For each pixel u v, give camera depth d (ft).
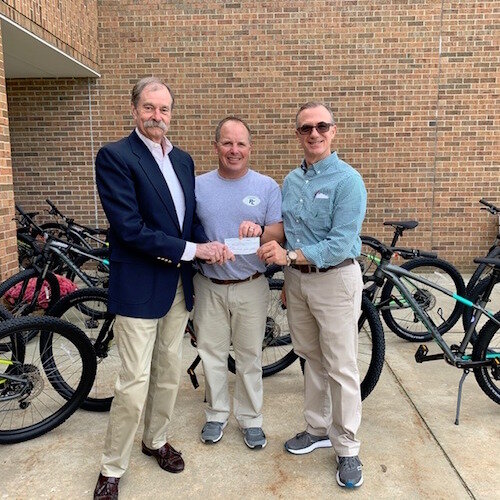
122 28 19.79
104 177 6.32
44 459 7.73
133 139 6.62
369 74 19.85
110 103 20.34
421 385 10.39
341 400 7.06
